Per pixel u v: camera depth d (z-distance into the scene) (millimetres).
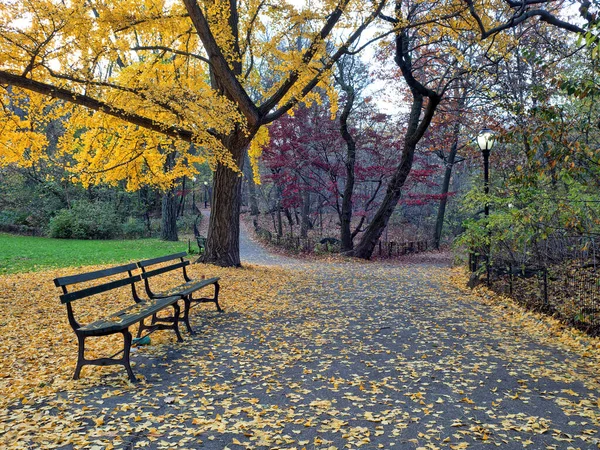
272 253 23000
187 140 10688
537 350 5461
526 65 15062
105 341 5660
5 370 4590
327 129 21219
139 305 5363
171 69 10656
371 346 5633
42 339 5730
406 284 11344
